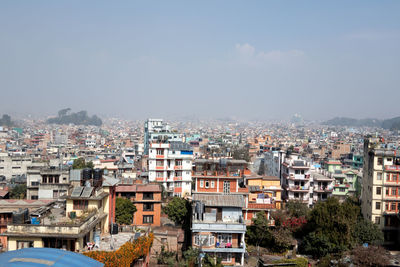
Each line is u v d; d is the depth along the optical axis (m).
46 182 73.38
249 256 58.47
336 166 113.62
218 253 52.09
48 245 38.66
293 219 65.56
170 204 66.56
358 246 59.53
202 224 51.78
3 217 56.19
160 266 51.62
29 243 38.47
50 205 50.88
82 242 39.66
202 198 55.59
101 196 46.69
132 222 67.38
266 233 61.62
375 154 70.31
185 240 59.41
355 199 83.06
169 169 95.50
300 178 87.44
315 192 88.12
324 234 60.59
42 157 144.50
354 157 140.00
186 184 97.19
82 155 160.38
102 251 38.41
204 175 67.31
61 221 41.81
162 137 106.69
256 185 77.62
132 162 141.50
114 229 47.78
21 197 81.31
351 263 56.34
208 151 148.62
